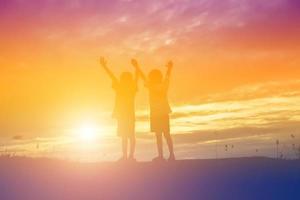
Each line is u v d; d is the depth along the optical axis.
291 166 12.24
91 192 10.10
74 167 12.30
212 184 10.60
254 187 10.34
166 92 12.89
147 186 10.53
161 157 12.67
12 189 10.23
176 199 9.64
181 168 11.97
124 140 12.99
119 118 13.02
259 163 12.48
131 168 12.05
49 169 11.94
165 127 12.69
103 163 12.72
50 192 10.01
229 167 12.07
